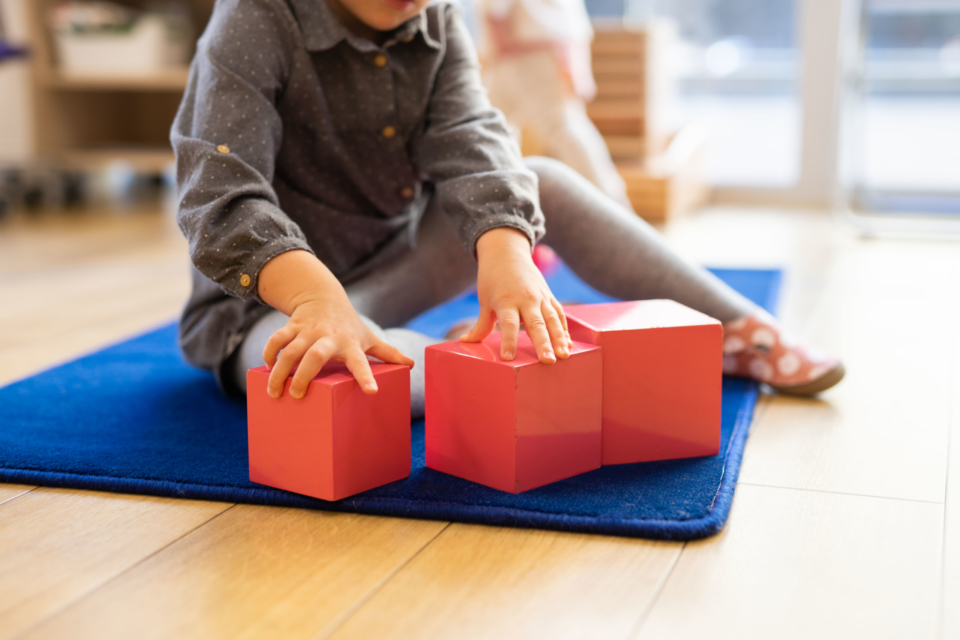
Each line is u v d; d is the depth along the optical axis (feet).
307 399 2.37
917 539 2.23
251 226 2.53
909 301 5.14
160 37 9.74
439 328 4.50
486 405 2.45
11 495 2.54
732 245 7.46
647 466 2.66
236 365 3.22
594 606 1.93
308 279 2.45
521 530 2.29
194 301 3.34
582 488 2.47
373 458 2.46
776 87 10.27
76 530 2.31
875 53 9.62
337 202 3.29
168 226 8.62
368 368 2.34
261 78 2.84
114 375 3.72
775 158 10.37
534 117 7.43
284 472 2.47
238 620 1.88
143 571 2.09
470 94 3.25
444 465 2.60
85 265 6.60
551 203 3.31
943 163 9.64
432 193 3.65
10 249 7.25
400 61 3.17
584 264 3.38
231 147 2.69
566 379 2.48
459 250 3.50
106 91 11.12
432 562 2.12
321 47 2.95
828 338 4.31
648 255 3.35
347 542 2.23
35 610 1.93
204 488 2.50
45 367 3.95
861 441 2.94
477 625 1.85
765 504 2.44
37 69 9.85
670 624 1.86
